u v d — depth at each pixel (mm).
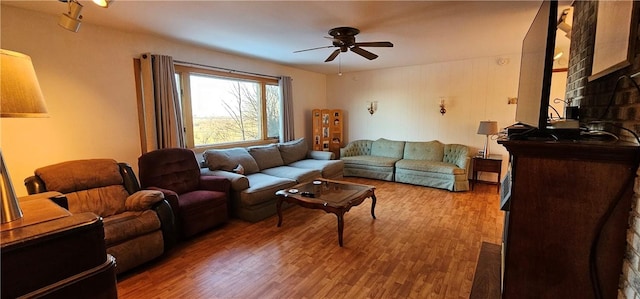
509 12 2643
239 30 3201
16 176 2604
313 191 3242
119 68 3225
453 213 3629
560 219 1194
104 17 2783
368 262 2469
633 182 1059
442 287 2107
